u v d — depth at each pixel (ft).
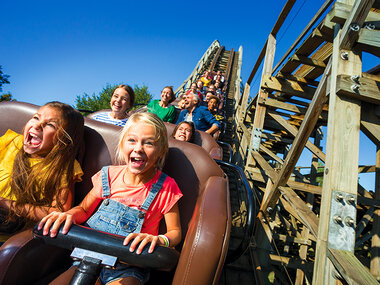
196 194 4.54
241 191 11.39
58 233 2.55
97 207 4.26
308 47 9.53
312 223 6.19
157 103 13.50
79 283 2.20
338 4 5.67
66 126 4.22
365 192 11.07
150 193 3.99
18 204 3.95
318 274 4.83
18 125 4.96
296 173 16.96
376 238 8.14
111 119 8.54
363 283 3.71
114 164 4.84
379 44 5.32
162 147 4.00
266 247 10.15
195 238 3.15
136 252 2.46
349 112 5.29
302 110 14.17
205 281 2.94
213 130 12.23
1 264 3.00
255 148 13.50
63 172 4.20
